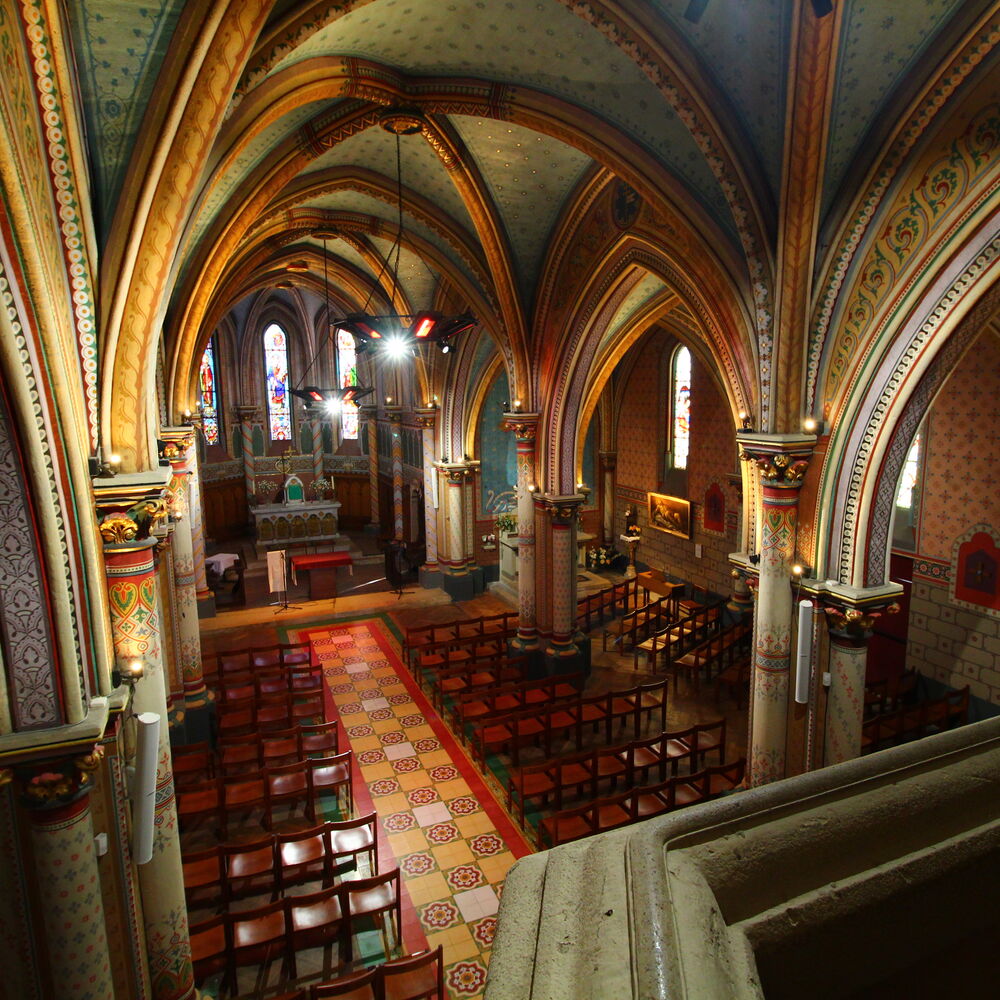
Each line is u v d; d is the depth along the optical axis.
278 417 30.67
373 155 12.68
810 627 8.73
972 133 6.98
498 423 23.09
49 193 5.07
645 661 17.44
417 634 17.75
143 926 6.70
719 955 0.81
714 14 7.17
